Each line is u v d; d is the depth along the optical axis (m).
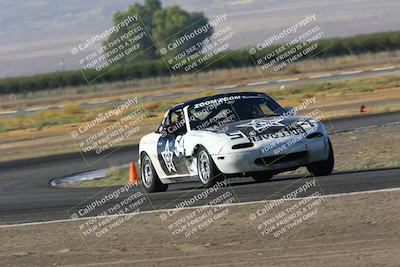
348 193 30.92
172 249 25.52
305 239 24.89
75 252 26.52
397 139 52.00
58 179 56.34
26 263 25.38
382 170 38.25
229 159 35.06
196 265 22.94
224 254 24.02
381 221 25.81
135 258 24.64
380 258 21.50
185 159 37.75
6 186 54.47
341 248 23.09
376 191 30.70
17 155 80.50
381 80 127.56
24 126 123.81
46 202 40.66
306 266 21.53
